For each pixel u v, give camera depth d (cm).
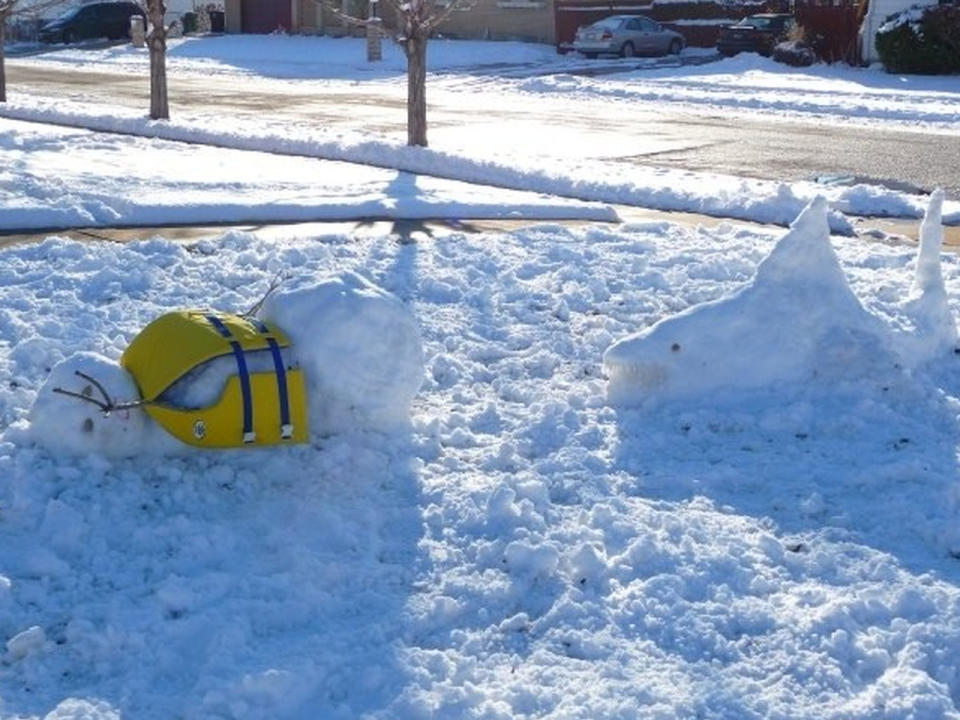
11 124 1684
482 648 386
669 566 429
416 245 890
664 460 528
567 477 504
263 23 4384
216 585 407
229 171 1255
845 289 608
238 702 345
